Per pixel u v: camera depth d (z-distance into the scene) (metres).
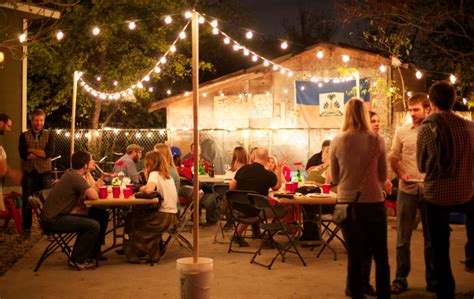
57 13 11.80
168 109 15.55
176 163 11.76
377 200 4.66
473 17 13.19
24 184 9.09
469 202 4.66
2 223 10.41
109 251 8.02
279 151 14.87
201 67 20.12
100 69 18.88
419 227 9.80
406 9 13.24
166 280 6.37
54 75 19.94
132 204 6.99
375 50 15.39
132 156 9.75
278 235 9.27
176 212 7.46
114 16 17.25
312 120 14.73
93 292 5.89
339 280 6.29
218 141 15.22
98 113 19.22
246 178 7.98
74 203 6.93
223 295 5.73
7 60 11.73
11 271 6.82
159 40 18.42
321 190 7.91
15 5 10.01
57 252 7.89
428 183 4.70
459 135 4.61
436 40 14.76
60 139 17.56
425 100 5.50
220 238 9.09
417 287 5.84
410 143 5.54
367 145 4.66
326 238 8.95
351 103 4.78
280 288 5.98
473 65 13.27
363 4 13.55
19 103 11.98
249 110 15.12
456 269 6.71
